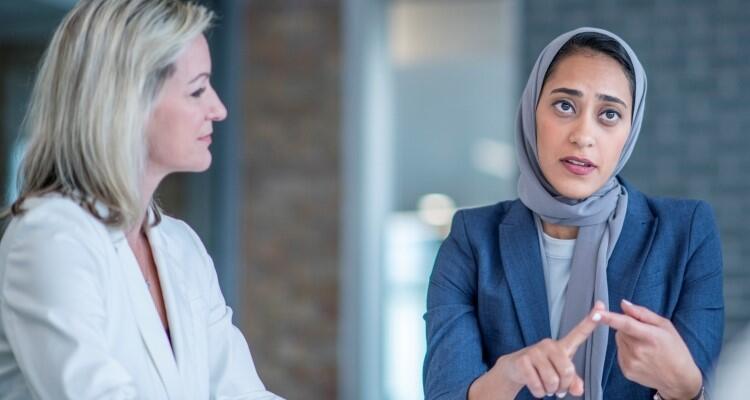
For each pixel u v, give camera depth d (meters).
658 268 1.57
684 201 1.63
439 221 5.39
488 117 5.33
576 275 1.59
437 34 5.30
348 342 5.21
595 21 4.78
